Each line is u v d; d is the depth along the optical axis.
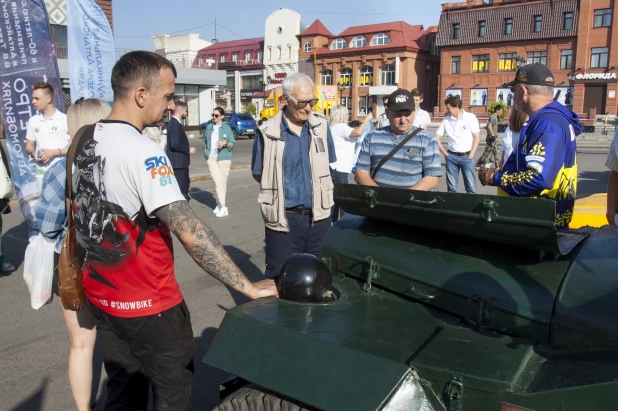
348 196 2.70
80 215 2.30
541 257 2.22
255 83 67.75
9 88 7.24
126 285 2.25
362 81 56.22
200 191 11.97
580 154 21.58
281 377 1.98
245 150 24.16
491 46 47.81
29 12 7.27
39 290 3.10
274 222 4.06
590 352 1.86
